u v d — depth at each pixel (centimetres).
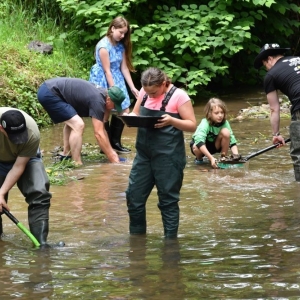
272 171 1188
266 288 632
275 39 2319
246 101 1997
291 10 2347
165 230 827
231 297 611
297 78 1109
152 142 807
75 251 772
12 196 1040
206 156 1238
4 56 1798
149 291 632
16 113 745
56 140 1497
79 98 1256
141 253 758
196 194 1032
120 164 1262
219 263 713
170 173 810
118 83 1429
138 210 835
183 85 2023
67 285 655
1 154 798
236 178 1138
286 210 934
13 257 754
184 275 676
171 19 2023
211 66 2003
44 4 2138
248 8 2116
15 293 635
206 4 2123
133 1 1966
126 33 1422
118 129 1370
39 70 1812
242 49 2138
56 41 2016
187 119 797
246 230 841
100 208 966
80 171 1202
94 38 1998
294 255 735
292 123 1107
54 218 918
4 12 2048
